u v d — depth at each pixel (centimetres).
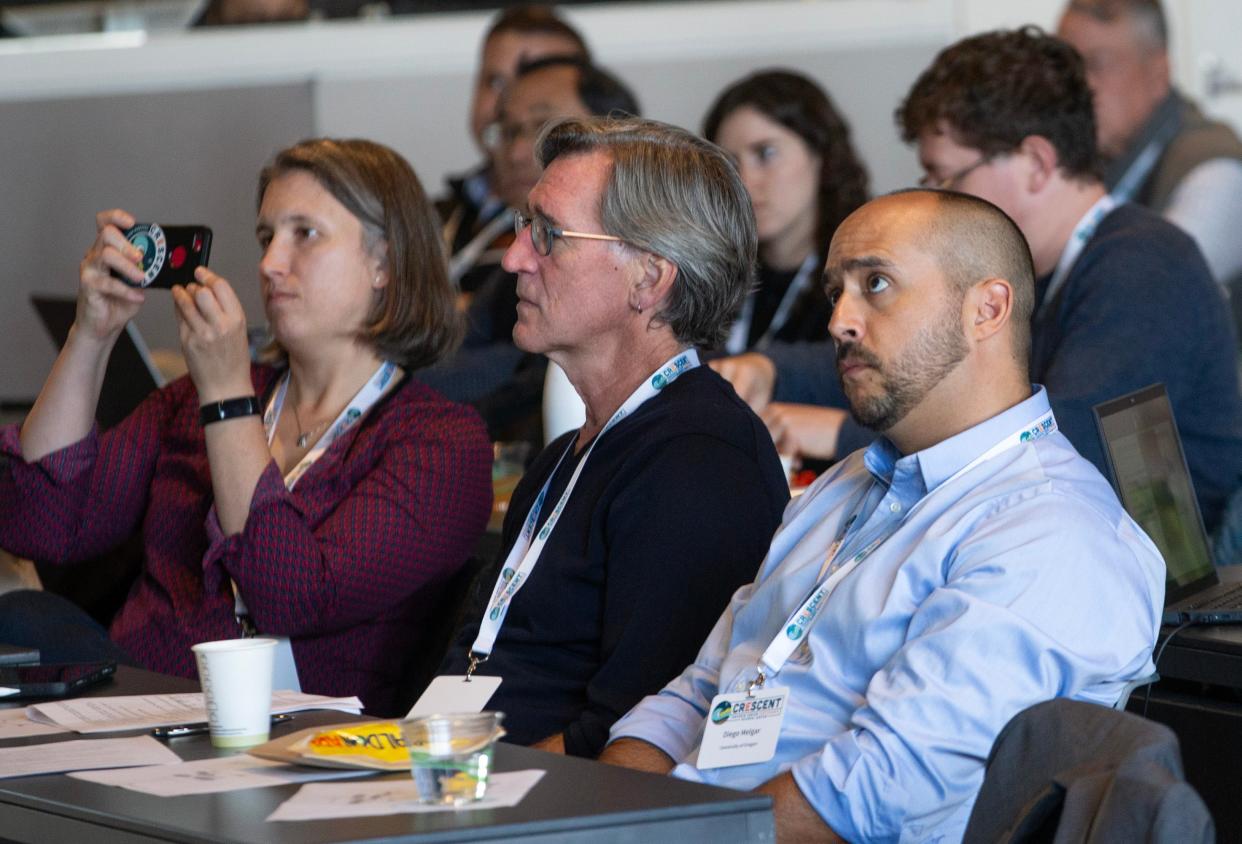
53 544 729
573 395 798
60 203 1342
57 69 1333
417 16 1405
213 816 358
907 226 475
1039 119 819
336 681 666
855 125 1334
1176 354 800
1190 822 321
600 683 546
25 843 385
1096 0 1310
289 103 1355
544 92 1206
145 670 568
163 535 706
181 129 1342
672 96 1361
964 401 475
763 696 468
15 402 1240
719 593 548
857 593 468
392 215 707
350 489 680
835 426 880
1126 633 434
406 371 723
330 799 369
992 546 441
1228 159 1303
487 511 693
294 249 706
